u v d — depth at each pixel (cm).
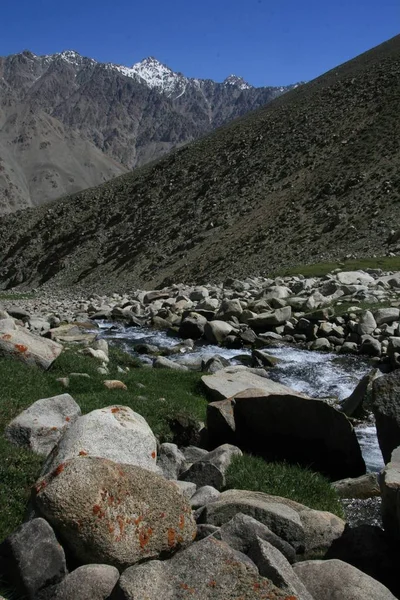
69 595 588
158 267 8606
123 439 861
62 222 13075
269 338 2820
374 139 8438
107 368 1859
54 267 11338
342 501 1082
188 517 703
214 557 592
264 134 11356
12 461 934
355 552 773
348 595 625
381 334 2617
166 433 1348
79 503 641
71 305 4681
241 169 10406
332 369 2306
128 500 666
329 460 1265
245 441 1338
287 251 6744
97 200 13200
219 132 13788
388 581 746
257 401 1332
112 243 10781
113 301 4812
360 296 3272
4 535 773
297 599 562
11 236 14125
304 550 781
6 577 632
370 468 1313
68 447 823
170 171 12250
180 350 2673
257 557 629
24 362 1622
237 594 561
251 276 6188
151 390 1681
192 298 4066
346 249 6075
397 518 759
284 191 8669
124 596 555
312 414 1280
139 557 651
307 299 3222
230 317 3086
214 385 1723
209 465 1035
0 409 1209
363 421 1648
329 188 7712
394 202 6606
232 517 786
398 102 9262
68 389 1537
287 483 1076
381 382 1141
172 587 565
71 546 643
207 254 7912
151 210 11050
